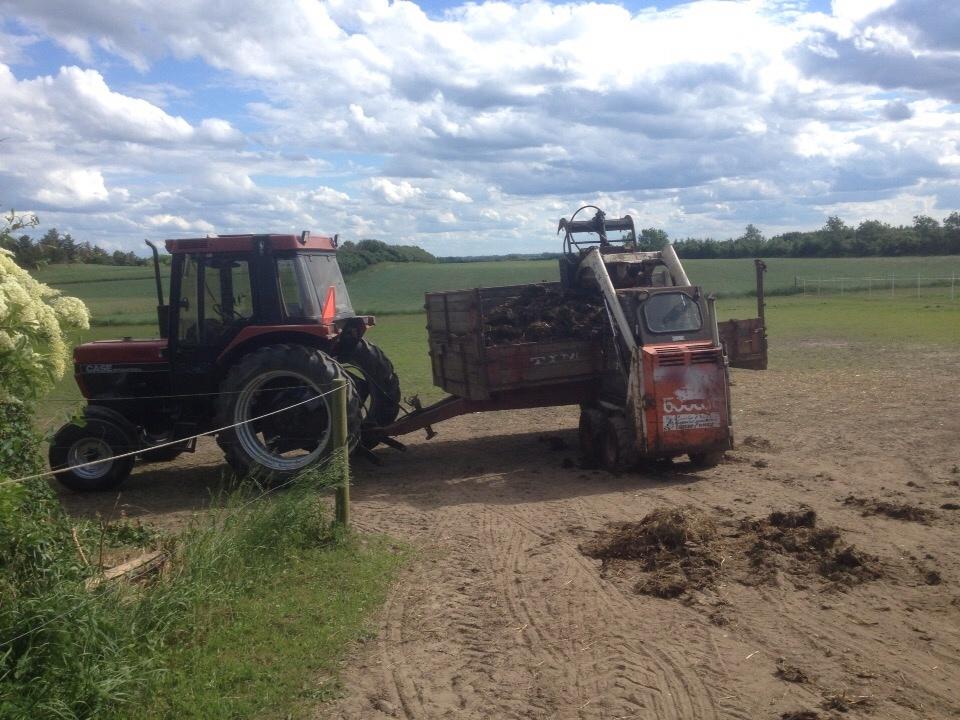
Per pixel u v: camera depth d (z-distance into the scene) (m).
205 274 10.03
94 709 3.98
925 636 5.19
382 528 7.79
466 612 5.74
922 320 32.59
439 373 11.88
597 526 7.69
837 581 6.05
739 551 6.62
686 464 10.03
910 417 12.41
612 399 10.40
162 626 4.93
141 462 11.38
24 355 4.48
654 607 5.77
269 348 9.61
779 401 14.44
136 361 10.33
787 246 96.19
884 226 100.75
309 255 10.56
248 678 4.69
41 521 4.63
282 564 6.39
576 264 11.12
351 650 5.14
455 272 70.31
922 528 7.23
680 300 9.75
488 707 4.48
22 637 4.01
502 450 11.54
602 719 4.35
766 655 5.00
